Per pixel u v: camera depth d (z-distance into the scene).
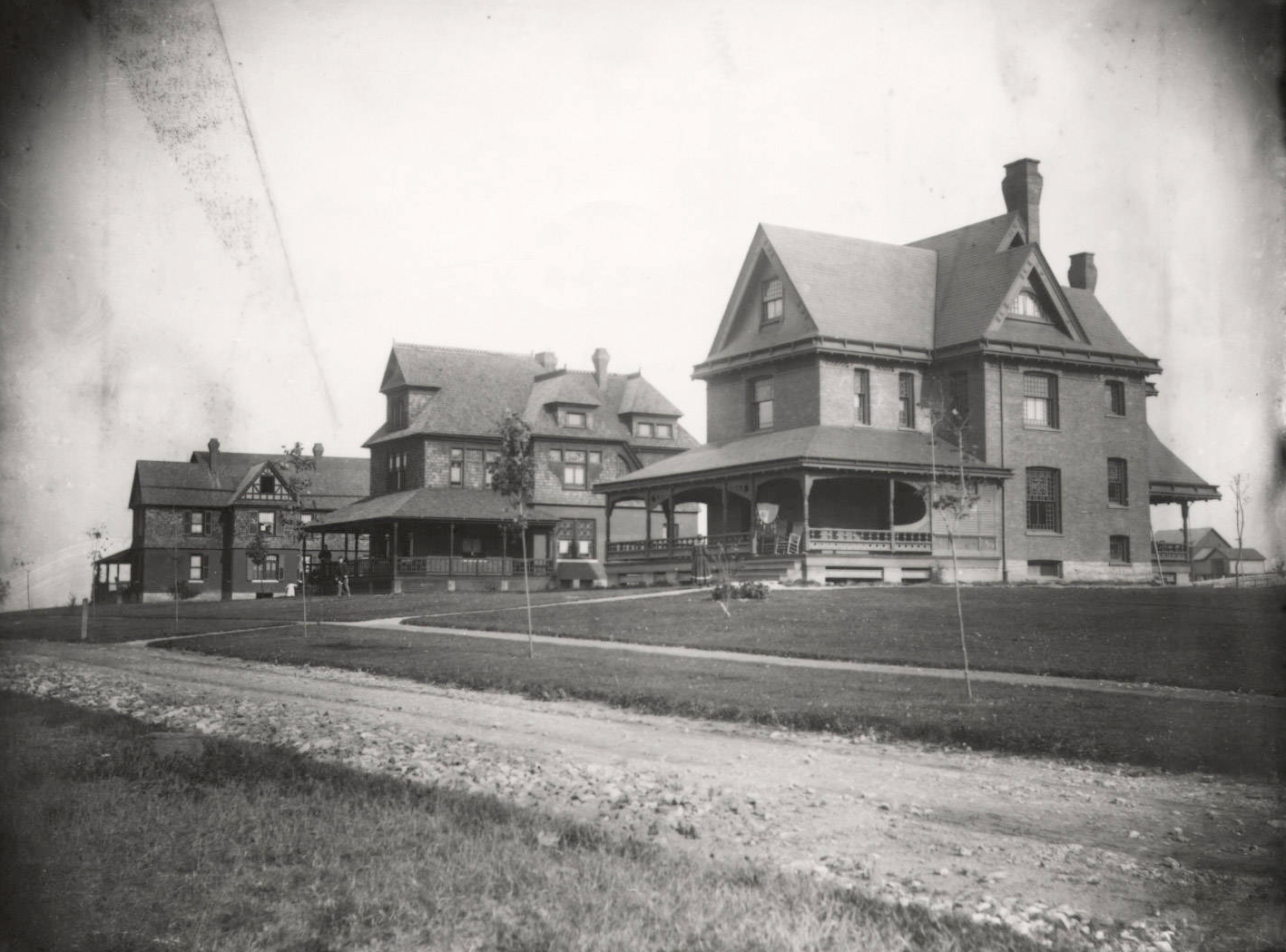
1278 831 9.73
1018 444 40.44
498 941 7.40
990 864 8.98
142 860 8.95
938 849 9.41
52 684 20.55
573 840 9.40
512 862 8.76
